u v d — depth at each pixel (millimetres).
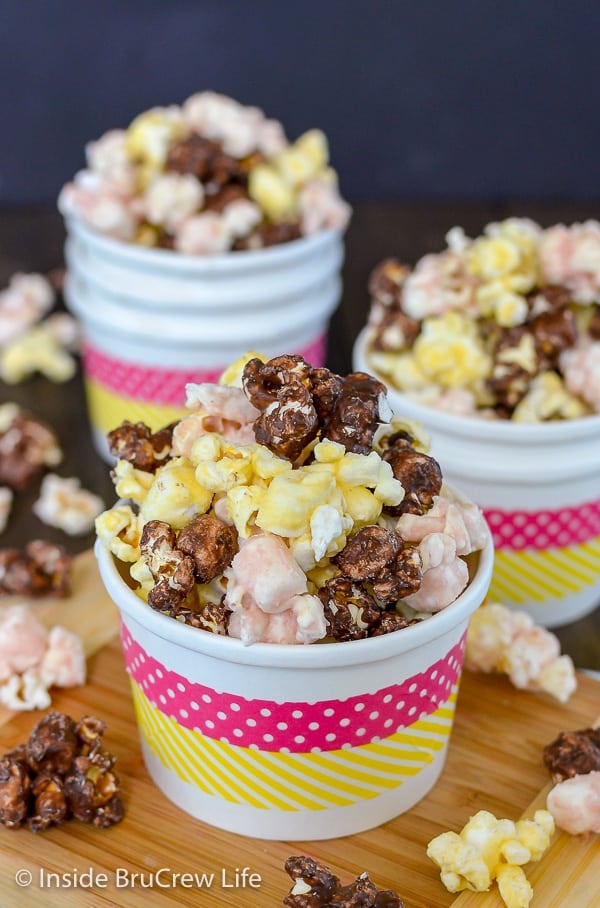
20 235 842
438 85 894
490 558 404
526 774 426
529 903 386
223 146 598
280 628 375
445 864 387
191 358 569
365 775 397
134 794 416
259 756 391
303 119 905
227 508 386
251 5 867
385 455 404
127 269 562
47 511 584
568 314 493
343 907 371
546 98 897
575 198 918
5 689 443
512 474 473
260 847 402
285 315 570
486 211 878
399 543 383
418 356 498
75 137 905
